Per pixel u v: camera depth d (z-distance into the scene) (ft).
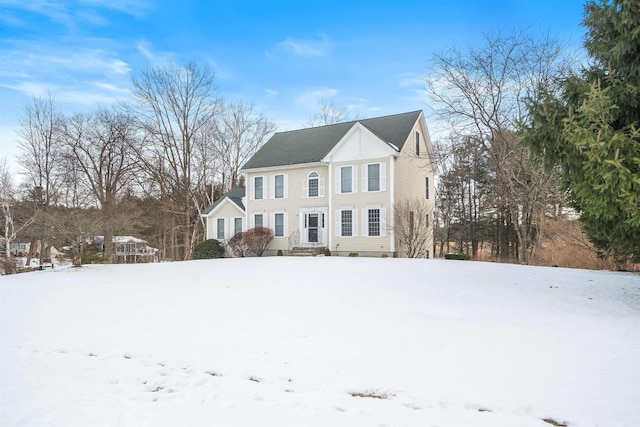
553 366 15.02
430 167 85.81
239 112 125.80
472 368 15.11
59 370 17.13
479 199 110.73
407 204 71.97
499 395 12.66
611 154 21.48
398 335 19.83
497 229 106.63
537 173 61.62
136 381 15.60
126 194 127.75
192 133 106.93
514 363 15.48
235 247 84.33
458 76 65.72
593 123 22.53
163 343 20.39
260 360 17.13
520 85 61.87
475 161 84.12
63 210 103.35
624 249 35.12
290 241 82.53
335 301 28.60
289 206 83.46
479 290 32.19
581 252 55.52
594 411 11.36
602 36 26.35
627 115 24.25
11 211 95.09
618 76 25.85
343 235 76.59
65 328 24.79
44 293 40.32
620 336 19.01
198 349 19.11
